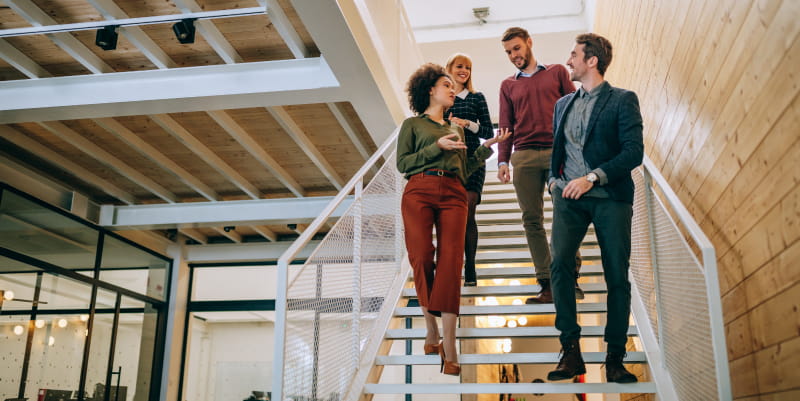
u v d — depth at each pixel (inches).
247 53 185.5
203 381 330.6
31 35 170.7
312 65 178.5
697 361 88.3
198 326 338.0
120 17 159.0
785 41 73.7
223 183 278.8
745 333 95.0
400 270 164.6
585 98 105.7
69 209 260.2
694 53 111.3
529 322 422.3
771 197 80.9
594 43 105.1
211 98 179.5
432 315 108.3
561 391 107.0
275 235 339.9
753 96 84.7
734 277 98.3
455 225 106.7
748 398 95.9
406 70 233.8
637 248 130.6
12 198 231.6
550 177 108.3
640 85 162.9
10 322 230.1
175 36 174.4
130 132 220.7
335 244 114.7
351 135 220.2
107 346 284.7
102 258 284.4
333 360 108.5
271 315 333.1
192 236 329.7
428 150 106.3
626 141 98.5
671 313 102.2
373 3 179.2
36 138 230.1
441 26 321.1
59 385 253.9
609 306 100.2
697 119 111.1
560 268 103.0
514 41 146.8
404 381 290.8
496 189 239.0
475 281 141.9
